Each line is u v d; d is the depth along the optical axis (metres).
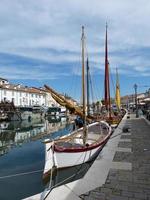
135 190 7.79
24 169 15.19
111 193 7.59
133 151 13.51
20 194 10.84
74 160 13.21
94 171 9.76
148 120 36.72
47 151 13.05
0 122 62.88
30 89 103.62
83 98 15.09
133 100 102.31
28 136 33.97
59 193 7.73
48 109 88.94
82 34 14.94
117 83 57.19
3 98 82.94
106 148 14.45
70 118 57.41
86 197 7.34
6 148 23.75
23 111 74.38
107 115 32.88
